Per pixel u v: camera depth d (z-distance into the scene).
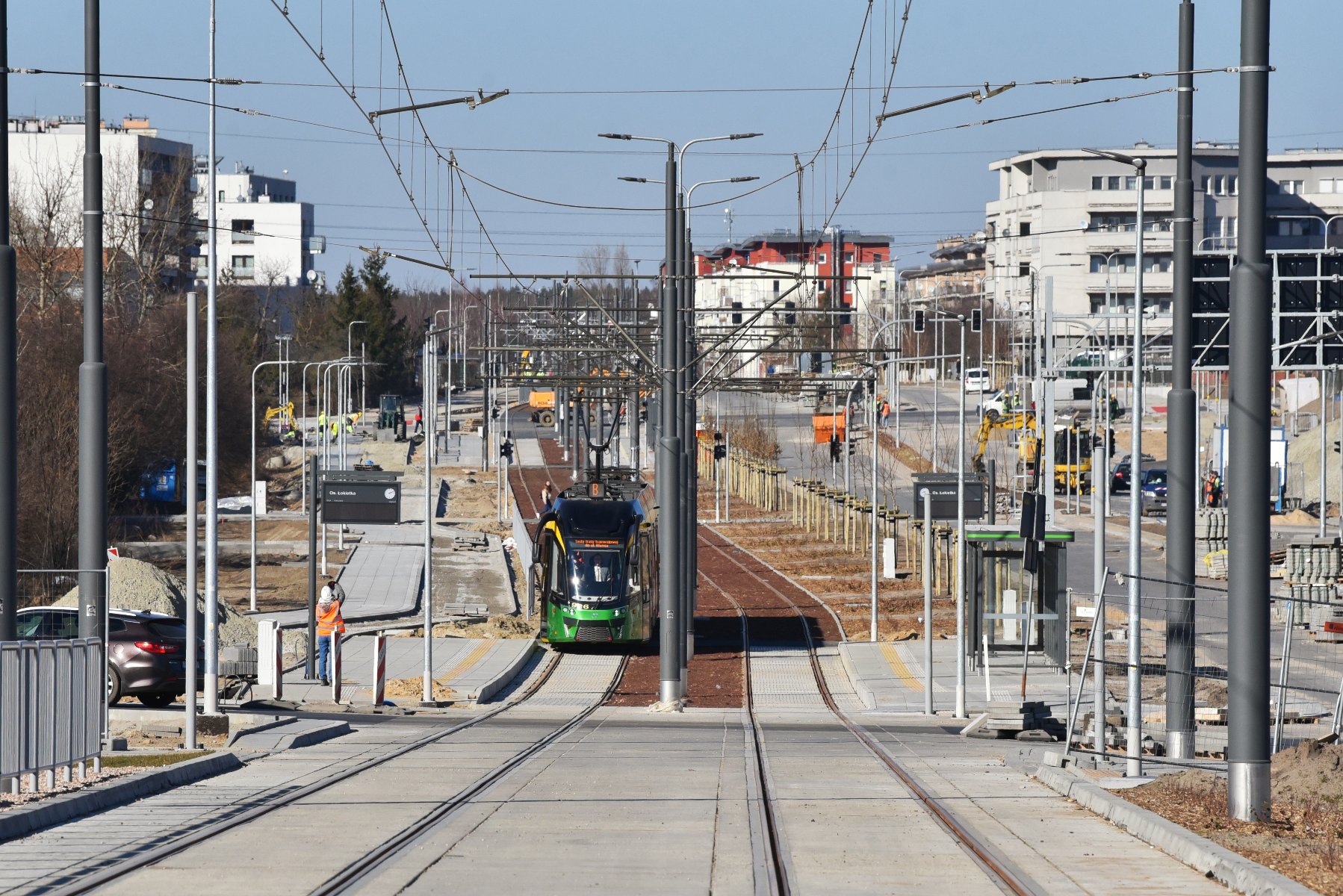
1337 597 68.25
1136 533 32.34
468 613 85.25
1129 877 18.08
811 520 132.62
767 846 20.41
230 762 30.11
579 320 80.56
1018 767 31.08
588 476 86.88
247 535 120.75
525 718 47.94
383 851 19.62
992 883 17.77
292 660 62.97
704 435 165.75
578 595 69.88
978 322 87.12
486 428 169.00
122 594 53.50
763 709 52.91
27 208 154.25
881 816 23.38
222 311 184.88
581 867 18.72
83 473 32.16
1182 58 33.94
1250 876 17.00
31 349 98.12
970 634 61.47
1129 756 28.81
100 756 26.62
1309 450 134.00
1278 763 25.05
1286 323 79.81
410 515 136.12
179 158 152.62
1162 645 55.25
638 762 32.31
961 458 62.78
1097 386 116.31
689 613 67.69
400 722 44.47
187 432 34.62
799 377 73.19
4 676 22.38
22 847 19.69
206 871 18.12
